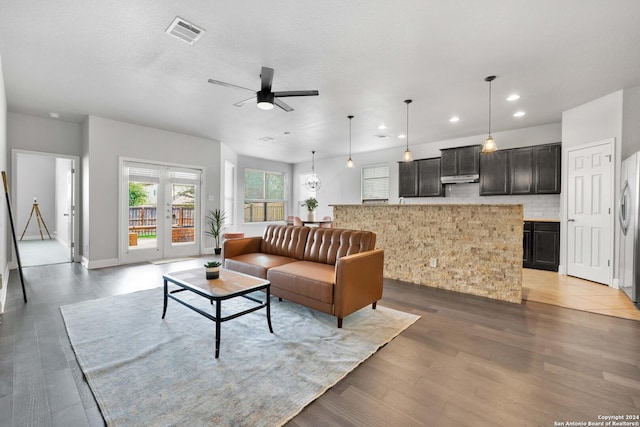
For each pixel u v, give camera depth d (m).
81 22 2.43
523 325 2.70
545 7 2.22
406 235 4.24
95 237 5.02
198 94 3.98
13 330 2.51
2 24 2.46
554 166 5.00
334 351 2.18
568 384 1.80
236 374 1.87
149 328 2.55
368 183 8.11
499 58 2.99
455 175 6.15
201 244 6.50
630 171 3.46
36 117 5.04
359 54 2.92
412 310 3.08
